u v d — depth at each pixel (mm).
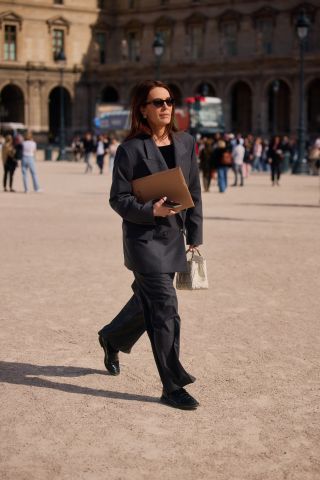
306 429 8305
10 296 14648
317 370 10312
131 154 8789
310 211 31234
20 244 21453
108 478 7117
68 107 120125
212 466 7383
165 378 8859
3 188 42781
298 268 17891
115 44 121938
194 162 9070
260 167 70875
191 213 9117
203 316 13188
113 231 24391
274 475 7211
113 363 10031
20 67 114938
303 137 62000
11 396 9250
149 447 7809
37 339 11695
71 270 17422
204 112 92812
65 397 9234
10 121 120188
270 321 12867
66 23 117750
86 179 52625
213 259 19109
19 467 7336
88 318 12969
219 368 10344
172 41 115750
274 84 98062
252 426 8375
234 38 109938
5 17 113562
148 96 8797
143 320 9586
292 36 104625
